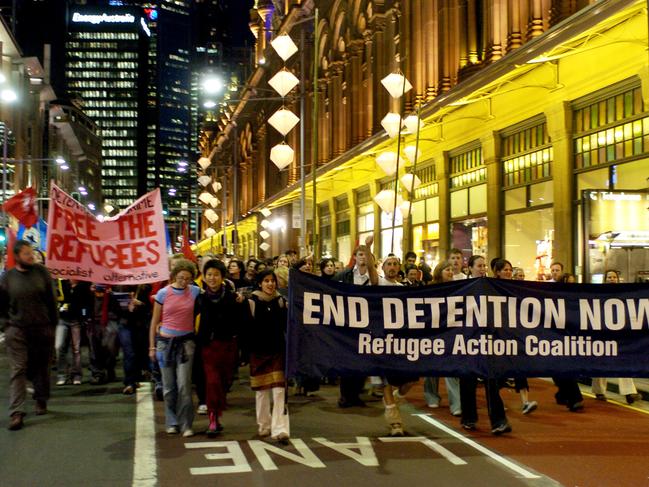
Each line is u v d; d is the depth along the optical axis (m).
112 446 7.71
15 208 11.67
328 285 7.80
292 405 10.39
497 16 23.06
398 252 31.59
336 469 6.83
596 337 8.03
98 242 9.49
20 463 7.00
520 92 20.94
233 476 6.58
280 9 59.62
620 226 15.23
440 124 26.00
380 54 33.88
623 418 9.29
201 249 102.00
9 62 66.50
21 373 8.62
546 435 8.30
